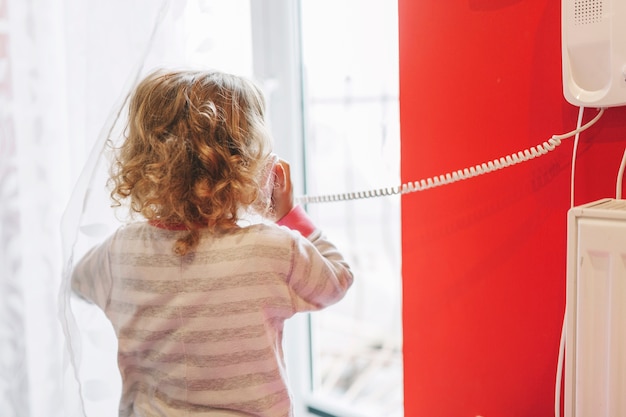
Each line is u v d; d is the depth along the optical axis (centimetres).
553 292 98
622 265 76
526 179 98
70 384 106
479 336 107
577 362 81
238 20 119
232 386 91
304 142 152
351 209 168
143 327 94
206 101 92
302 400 157
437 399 113
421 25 107
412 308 115
